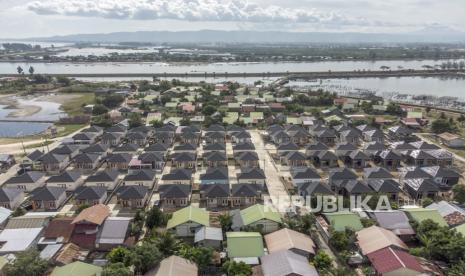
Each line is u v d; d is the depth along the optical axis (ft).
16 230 230.68
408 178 312.29
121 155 365.81
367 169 330.75
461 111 605.31
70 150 385.70
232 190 286.05
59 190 289.94
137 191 281.54
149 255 191.11
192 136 435.94
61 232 227.81
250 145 395.34
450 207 253.03
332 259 211.20
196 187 312.29
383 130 495.41
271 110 600.39
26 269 184.85
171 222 239.91
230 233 225.15
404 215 244.01
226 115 545.44
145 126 476.54
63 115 612.70
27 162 359.66
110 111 593.83
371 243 213.05
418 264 194.39
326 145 427.33
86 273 185.47
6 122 575.79
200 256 196.85
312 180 312.50
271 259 196.54
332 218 242.17
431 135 476.13
